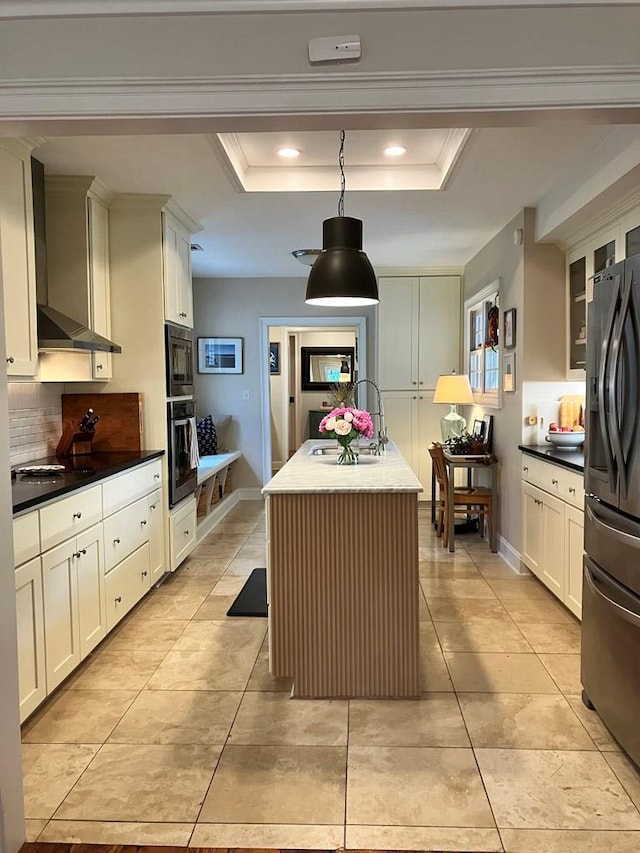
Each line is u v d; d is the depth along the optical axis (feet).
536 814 6.55
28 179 9.55
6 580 6.04
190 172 11.49
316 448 13.92
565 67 5.50
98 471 10.43
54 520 8.59
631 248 10.71
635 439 7.00
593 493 8.38
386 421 22.00
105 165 11.10
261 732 8.13
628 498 7.16
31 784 7.09
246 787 7.00
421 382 21.89
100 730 8.20
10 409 11.10
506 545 15.88
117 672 9.83
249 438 23.79
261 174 12.69
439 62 5.56
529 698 8.96
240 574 14.84
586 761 7.47
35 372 9.84
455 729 8.17
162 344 13.42
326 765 7.40
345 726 8.27
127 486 11.54
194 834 6.28
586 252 12.80
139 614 12.29
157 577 13.48
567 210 11.72
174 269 14.12
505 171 11.46
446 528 17.40
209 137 9.76
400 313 21.76
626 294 7.23
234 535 18.70
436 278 21.65
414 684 9.00
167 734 8.09
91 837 6.27
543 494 12.83
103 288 12.94
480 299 18.54
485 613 12.17
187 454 15.24
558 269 14.08
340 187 12.66
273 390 31.63
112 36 5.64
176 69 5.65
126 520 11.50
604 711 7.88
